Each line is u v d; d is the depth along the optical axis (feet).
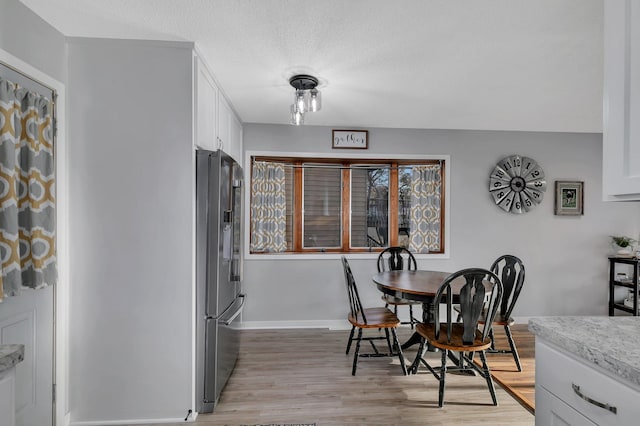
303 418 6.61
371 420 6.57
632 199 3.24
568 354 3.38
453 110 10.34
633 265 12.21
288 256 11.99
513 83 8.26
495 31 5.96
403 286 8.33
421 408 6.99
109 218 6.38
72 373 6.30
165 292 6.48
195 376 6.68
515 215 12.68
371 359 9.36
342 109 10.32
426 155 12.44
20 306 5.29
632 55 3.11
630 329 3.56
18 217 5.22
